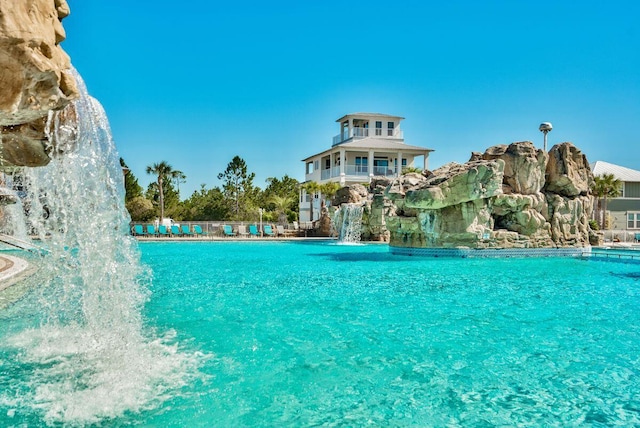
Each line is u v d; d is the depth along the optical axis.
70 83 4.11
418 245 22.36
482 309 9.90
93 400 5.18
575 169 22.78
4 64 3.45
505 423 4.71
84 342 7.25
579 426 4.66
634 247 25.88
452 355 6.82
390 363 6.47
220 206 57.00
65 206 7.59
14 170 5.97
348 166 46.84
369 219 31.39
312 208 45.22
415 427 4.63
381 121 51.12
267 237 35.09
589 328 8.34
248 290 12.21
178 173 56.19
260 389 5.54
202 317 9.02
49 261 13.99
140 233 34.00
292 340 7.51
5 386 5.56
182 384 5.66
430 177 22.50
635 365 6.41
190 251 24.81
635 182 42.25
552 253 21.47
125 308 9.45
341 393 5.44
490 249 20.88
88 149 6.30
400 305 10.27
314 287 12.68
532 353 6.93
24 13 3.40
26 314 9.01
